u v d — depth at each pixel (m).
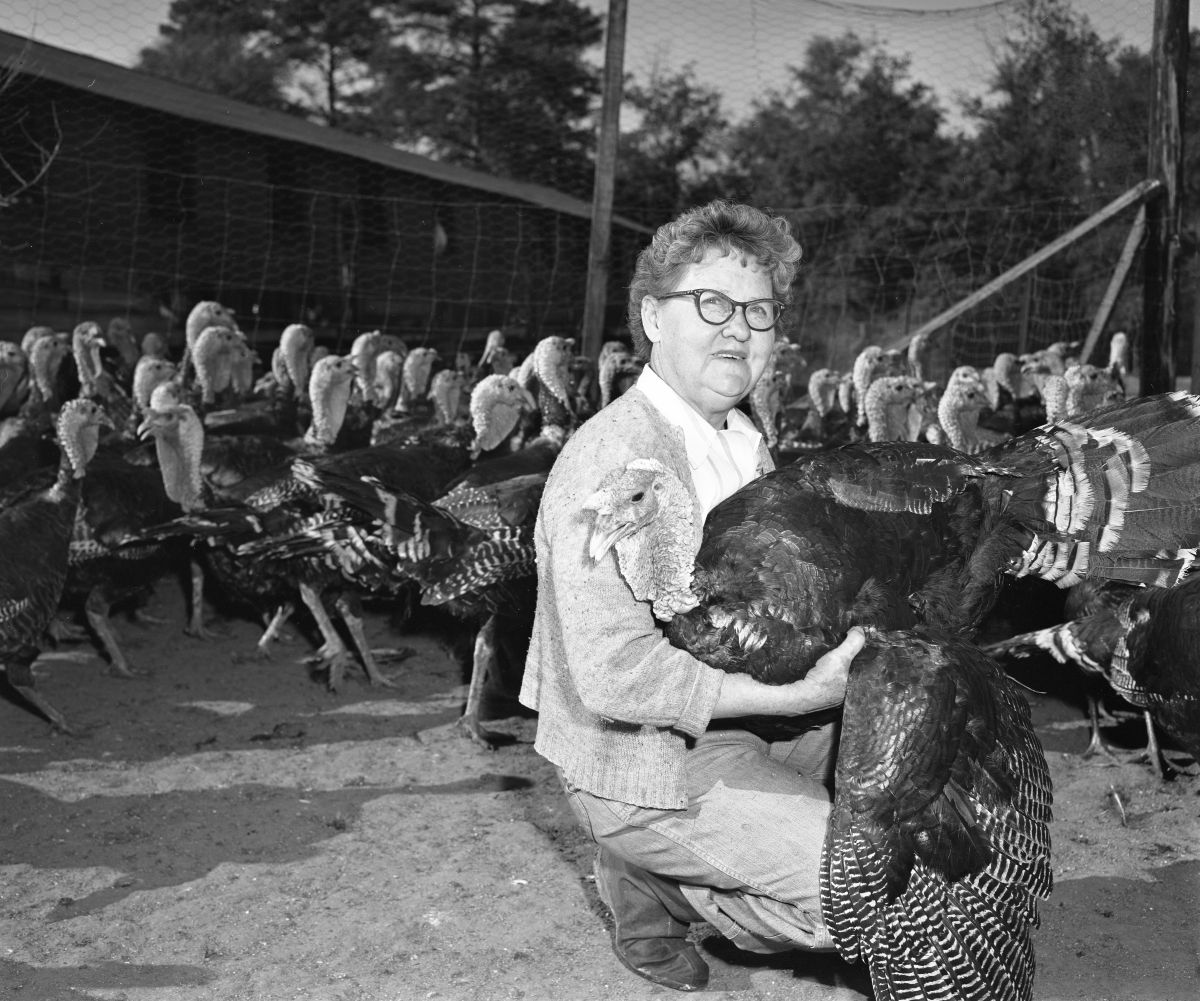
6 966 3.62
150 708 6.11
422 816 4.73
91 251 14.62
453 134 32.25
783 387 9.30
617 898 3.35
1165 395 3.35
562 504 2.83
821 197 26.39
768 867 2.87
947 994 2.75
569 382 8.44
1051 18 18.25
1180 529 3.23
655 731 2.82
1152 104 9.41
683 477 2.91
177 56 33.44
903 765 2.70
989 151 24.28
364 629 7.60
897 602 3.00
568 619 2.75
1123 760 5.26
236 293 16.34
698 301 2.88
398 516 5.51
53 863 4.32
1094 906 3.90
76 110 14.19
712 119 29.12
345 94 33.91
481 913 3.92
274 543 5.91
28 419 8.11
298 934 3.81
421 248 18.20
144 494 6.61
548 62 31.61
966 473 3.12
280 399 9.79
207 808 4.81
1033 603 6.44
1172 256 9.47
